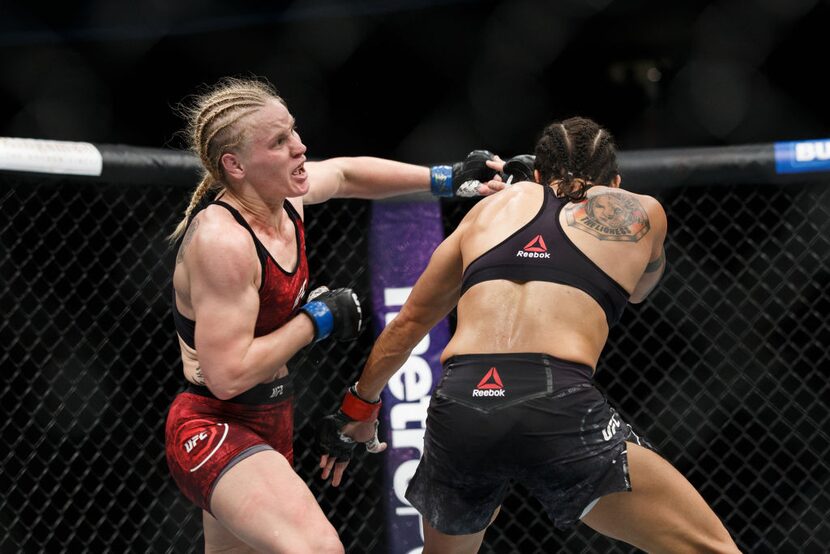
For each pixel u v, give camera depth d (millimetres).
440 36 17188
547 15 16781
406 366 10102
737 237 15586
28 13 16469
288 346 7051
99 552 14820
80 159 9328
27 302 14914
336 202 14141
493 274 6750
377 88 17469
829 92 16672
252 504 6797
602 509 6441
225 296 6855
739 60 16797
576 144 7156
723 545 6285
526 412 6262
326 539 6688
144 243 15320
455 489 6668
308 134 17453
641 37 16719
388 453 10102
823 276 15344
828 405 15039
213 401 7410
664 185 9586
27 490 14703
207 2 16641
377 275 10289
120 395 15242
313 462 14664
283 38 17141
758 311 15492
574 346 6441
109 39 16797
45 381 15055
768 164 9461
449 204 12359
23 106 17375
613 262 6648
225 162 7125
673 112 17047
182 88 17312
